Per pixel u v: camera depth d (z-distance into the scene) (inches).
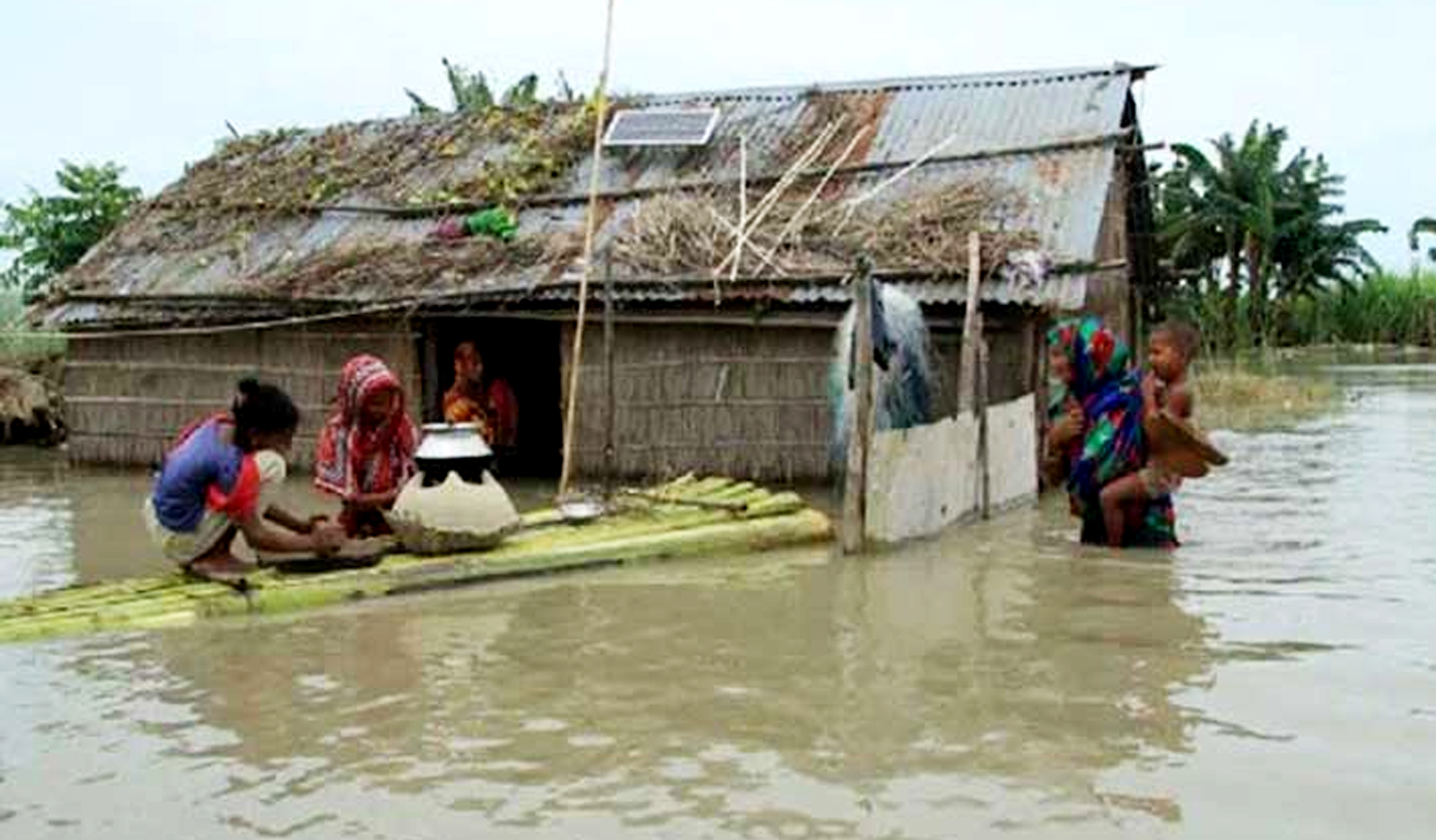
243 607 272.4
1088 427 342.6
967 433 383.9
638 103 602.2
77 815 169.5
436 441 311.3
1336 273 1775.3
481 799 171.6
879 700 208.5
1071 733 191.2
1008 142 517.0
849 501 332.8
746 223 489.1
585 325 490.6
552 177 558.6
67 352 572.7
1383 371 1193.4
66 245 828.6
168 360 554.9
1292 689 209.2
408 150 613.3
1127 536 339.9
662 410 482.0
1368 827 157.3
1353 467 504.4
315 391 530.0
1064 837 156.0
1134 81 560.4
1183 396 328.8
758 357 470.3
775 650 239.8
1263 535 354.6
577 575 310.5
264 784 178.2
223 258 565.3
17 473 556.4
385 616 271.1
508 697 214.4
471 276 501.0
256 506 287.0
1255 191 1685.5
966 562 322.3
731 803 168.2
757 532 341.7
